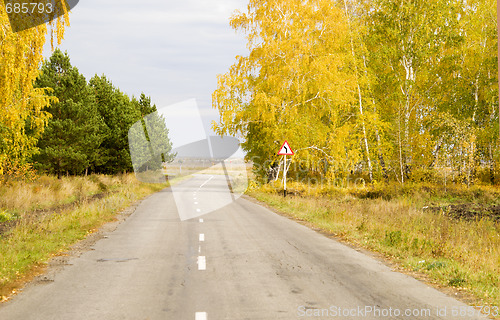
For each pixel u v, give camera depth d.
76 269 9.12
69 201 25.48
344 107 35.84
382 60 37.06
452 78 38.50
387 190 28.59
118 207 21.84
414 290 7.60
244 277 8.42
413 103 38.28
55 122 35.94
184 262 9.84
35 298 6.94
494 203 23.05
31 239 12.16
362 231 14.32
